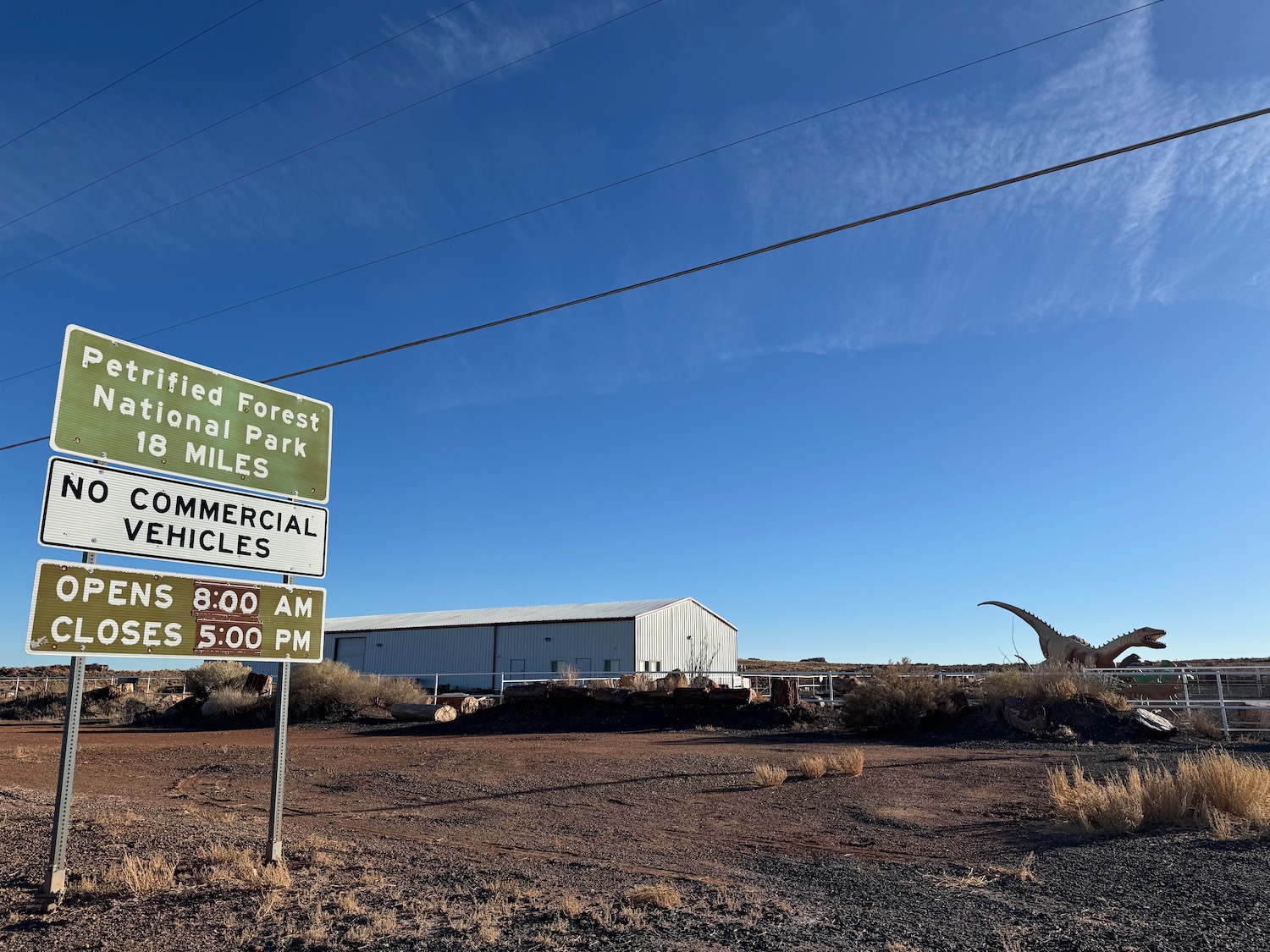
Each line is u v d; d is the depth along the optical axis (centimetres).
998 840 1043
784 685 2550
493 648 5181
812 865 938
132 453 818
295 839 1038
